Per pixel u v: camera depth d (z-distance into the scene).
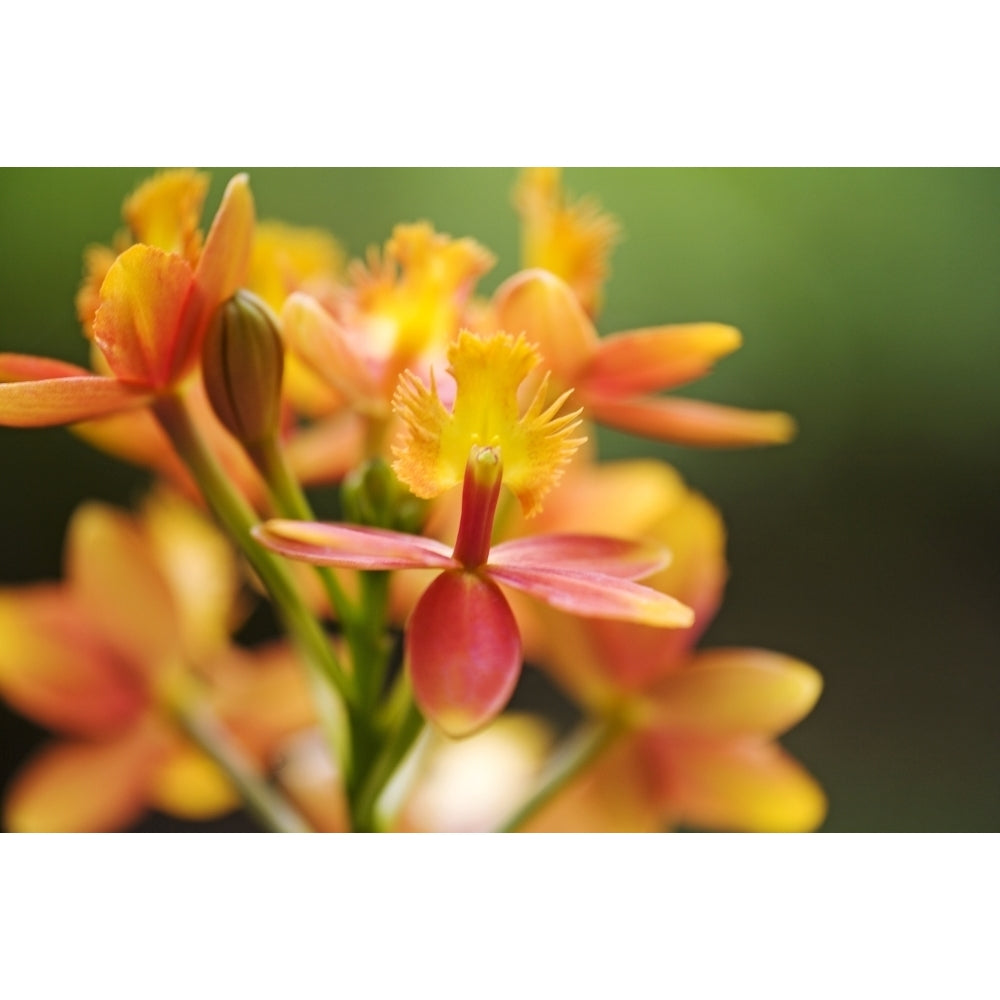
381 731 0.24
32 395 0.22
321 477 0.26
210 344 0.23
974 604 0.50
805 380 0.52
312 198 0.49
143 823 0.37
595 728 0.27
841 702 0.50
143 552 0.28
